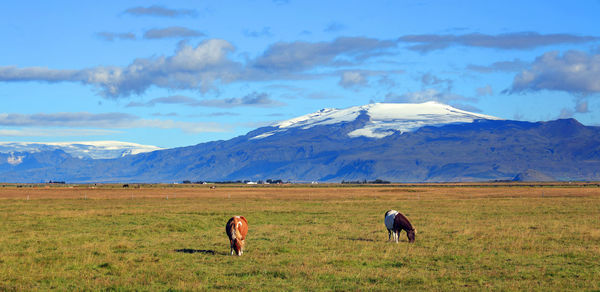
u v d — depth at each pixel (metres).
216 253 28.00
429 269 23.75
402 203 74.50
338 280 21.41
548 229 38.28
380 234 36.34
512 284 20.44
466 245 30.67
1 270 23.12
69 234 36.03
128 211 56.28
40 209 59.84
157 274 22.34
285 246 30.06
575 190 138.38
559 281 20.92
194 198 97.06
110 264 24.17
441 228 39.53
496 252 28.02
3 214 51.66
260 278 21.81
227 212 55.72
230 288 20.16
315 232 37.44
